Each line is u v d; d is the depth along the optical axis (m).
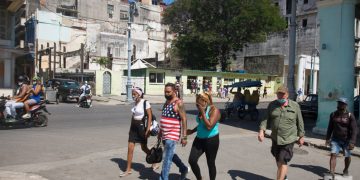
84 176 6.94
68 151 9.09
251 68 49.53
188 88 38.66
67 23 51.41
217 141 6.21
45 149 9.22
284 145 6.38
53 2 60.53
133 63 42.97
